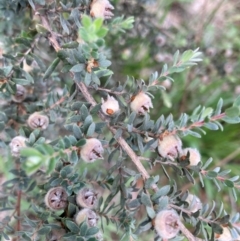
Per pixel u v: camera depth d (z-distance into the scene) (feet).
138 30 0.97
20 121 0.65
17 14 0.65
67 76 0.81
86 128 0.47
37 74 0.69
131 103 0.52
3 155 0.83
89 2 0.54
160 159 0.50
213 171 0.50
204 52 1.11
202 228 0.48
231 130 1.29
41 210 0.57
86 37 0.41
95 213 0.51
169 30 1.01
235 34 1.41
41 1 0.56
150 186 0.48
